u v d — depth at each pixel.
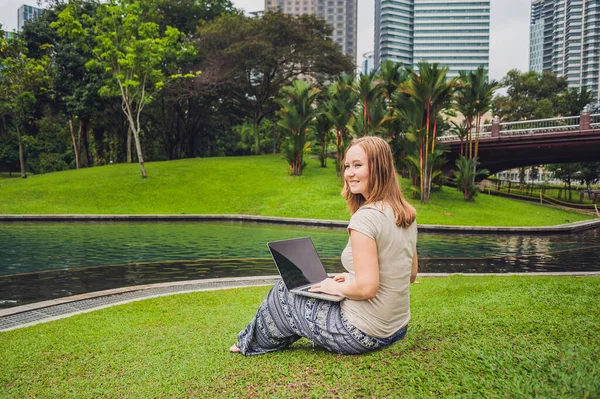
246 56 37.19
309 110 28.83
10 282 8.33
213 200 24.58
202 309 5.38
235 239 14.61
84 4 34.16
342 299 2.59
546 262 11.41
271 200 23.97
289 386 2.45
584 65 76.44
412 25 114.44
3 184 26.83
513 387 2.27
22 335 4.23
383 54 115.25
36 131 42.59
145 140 47.25
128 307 5.55
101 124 44.12
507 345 2.89
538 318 3.62
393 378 2.43
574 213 26.92
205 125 50.25
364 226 2.38
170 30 28.45
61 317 5.16
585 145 26.70
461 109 25.44
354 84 25.08
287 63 39.34
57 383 2.84
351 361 2.63
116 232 16.33
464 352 2.77
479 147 30.19
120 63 26.06
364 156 2.48
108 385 2.73
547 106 46.50
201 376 2.71
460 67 112.75
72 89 34.19
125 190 25.66
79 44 27.05
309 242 3.19
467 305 4.46
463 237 16.81
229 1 45.25
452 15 113.19
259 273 9.31
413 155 23.84
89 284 8.22
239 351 3.11
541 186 48.22
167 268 9.77
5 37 30.41
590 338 3.02
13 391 2.73
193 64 38.69
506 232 18.30
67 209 22.11
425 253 12.78
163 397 2.47
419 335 3.14
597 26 74.31
